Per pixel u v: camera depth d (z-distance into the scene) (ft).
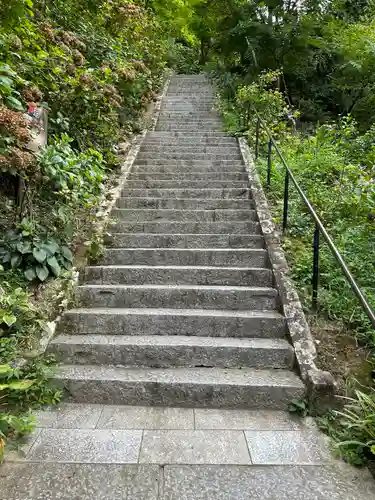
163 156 20.80
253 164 19.20
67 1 18.29
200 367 9.02
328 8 33.37
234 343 9.28
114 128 19.26
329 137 20.42
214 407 8.14
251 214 14.76
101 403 8.21
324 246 12.41
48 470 6.24
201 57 52.21
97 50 19.21
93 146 17.58
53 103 14.65
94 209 14.37
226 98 31.53
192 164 19.83
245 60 33.78
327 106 33.53
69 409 7.95
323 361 8.66
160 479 6.09
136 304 10.80
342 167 16.97
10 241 10.49
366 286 10.69
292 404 7.96
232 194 16.49
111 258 12.53
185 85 39.09
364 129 27.22
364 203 12.46
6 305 8.72
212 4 35.96
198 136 24.57
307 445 6.96
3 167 9.40
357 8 33.63
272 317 9.82
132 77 20.52
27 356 8.43
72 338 9.52
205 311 10.40
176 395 8.18
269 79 26.71
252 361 9.03
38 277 10.26
